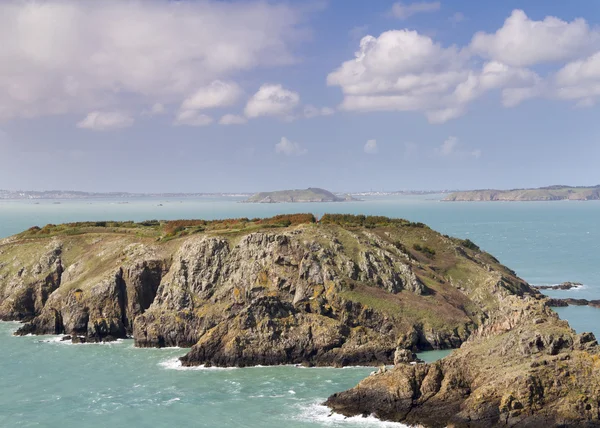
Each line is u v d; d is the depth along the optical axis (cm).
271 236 12712
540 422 6625
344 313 10994
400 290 12125
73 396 8631
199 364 10094
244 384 9012
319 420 7506
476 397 7006
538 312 8075
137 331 11681
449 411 7144
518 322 8112
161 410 8044
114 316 12519
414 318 11188
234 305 11694
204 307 11912
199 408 8069
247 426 7431
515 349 7556
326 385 8888
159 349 11325
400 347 10325
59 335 12550
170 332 11575
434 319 11275
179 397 8506
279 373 9544
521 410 6750
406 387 7500
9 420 7794
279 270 12069
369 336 10494
